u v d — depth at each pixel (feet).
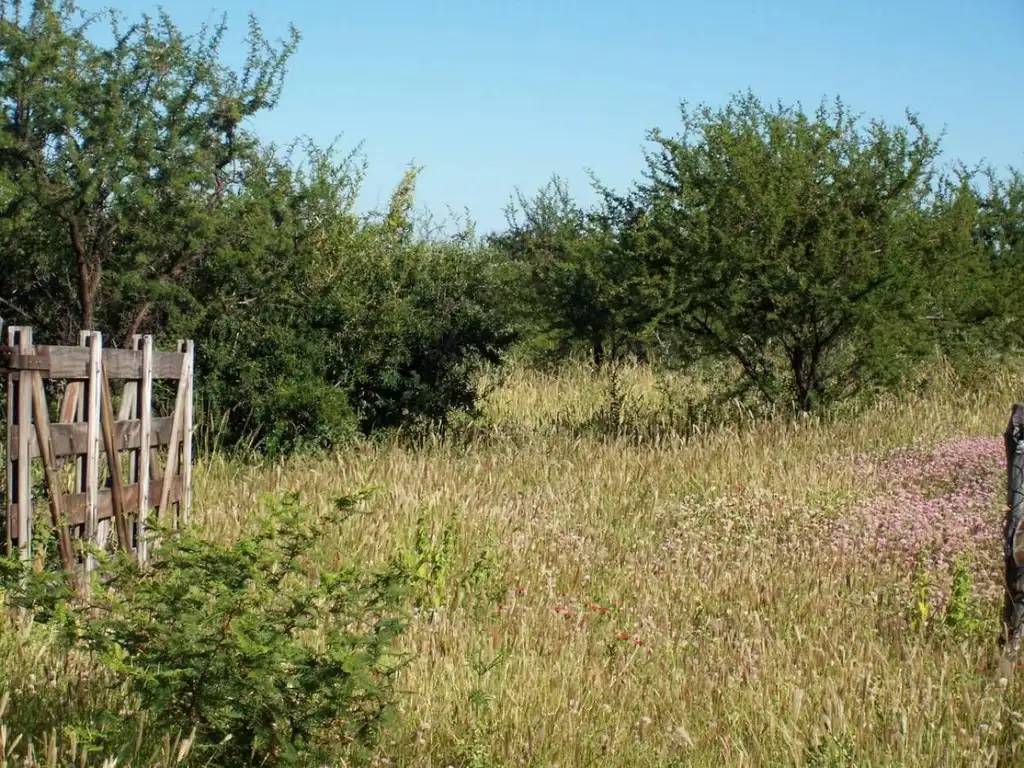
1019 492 24.23
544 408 68.95
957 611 25.64
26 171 46.83
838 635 25.04
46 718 16.74
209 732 15.69
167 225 49.75
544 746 18.53
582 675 22.00
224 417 51.62
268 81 52.65
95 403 29.07
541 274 76.23
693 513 38.73
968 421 53.36
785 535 35.14
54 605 17.20
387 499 37.65
